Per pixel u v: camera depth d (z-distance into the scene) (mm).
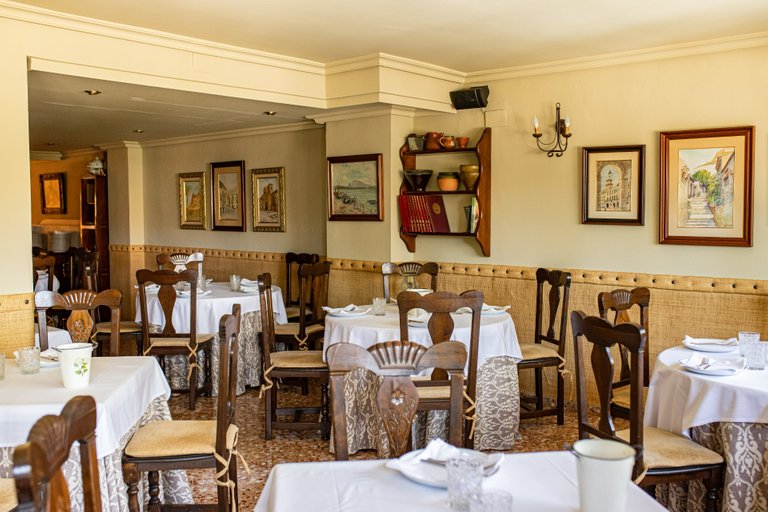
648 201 5031
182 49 4867
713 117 4730
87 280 6844
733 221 4637
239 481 3828
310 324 5473
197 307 5512
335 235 6594
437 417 3912
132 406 2938
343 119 6375
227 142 7992
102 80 4574
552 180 5504
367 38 4828
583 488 1510
